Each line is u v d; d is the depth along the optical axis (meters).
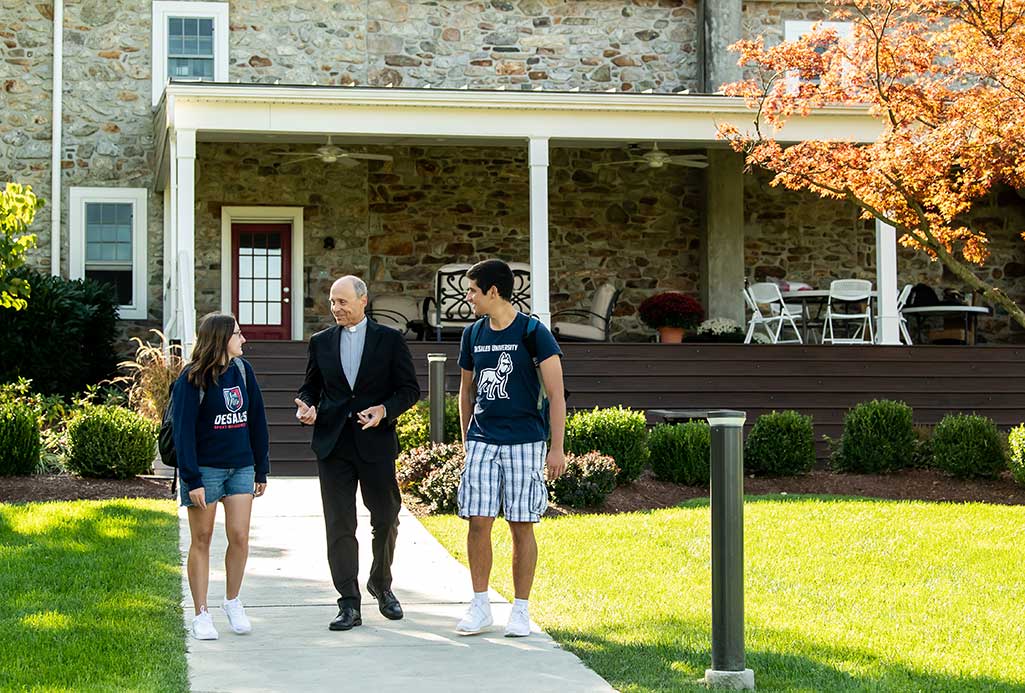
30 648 4.76
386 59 16.20
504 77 16.45
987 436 10.78
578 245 16.72
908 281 17.38
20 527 7.47
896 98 10.13
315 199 15.93
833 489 10.50
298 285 15.80
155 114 15.31
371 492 5.34
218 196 15.62
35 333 13.70
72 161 15.55
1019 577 6.57
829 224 17.17
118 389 13.67
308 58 16.00
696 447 10.36
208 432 5.11
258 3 15.94
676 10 16.88
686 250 16.94
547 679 4.52
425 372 12.77
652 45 16.80
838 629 5.46
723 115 13.55
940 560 6.97
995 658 4.98
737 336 15.52
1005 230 17.47
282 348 12.21
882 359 13.30
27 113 15.52
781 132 13.68
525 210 16.55
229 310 15.66
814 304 16.89
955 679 4.65
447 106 13.07
